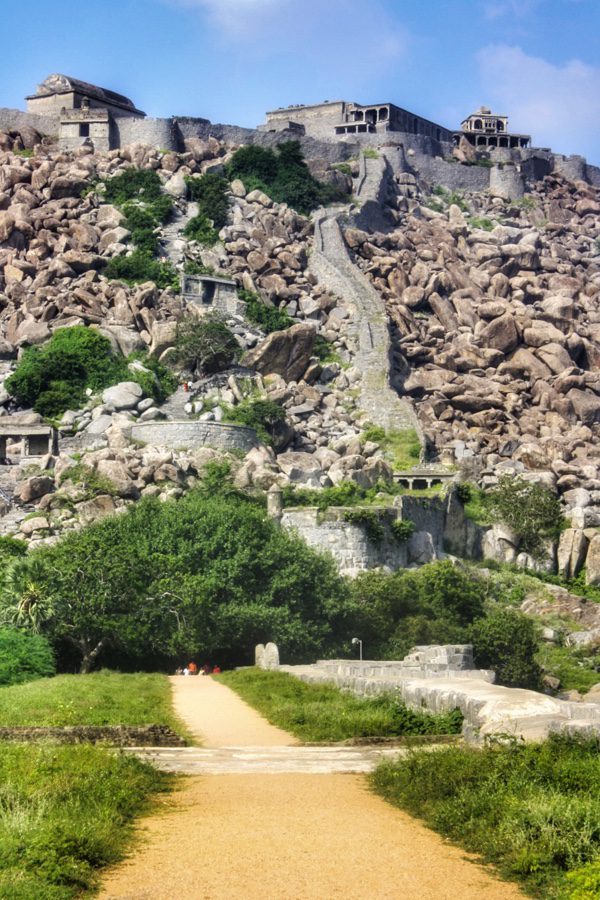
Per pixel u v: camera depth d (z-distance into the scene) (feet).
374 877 59.11
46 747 90.99
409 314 504.43
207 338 435.94
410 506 362.53
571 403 469.57
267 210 540.52
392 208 599.16
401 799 76.79
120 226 506.07
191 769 91.50
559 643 334.24
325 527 340.18
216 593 260.01
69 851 61.98
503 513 394.11
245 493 351.87
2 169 530.27
